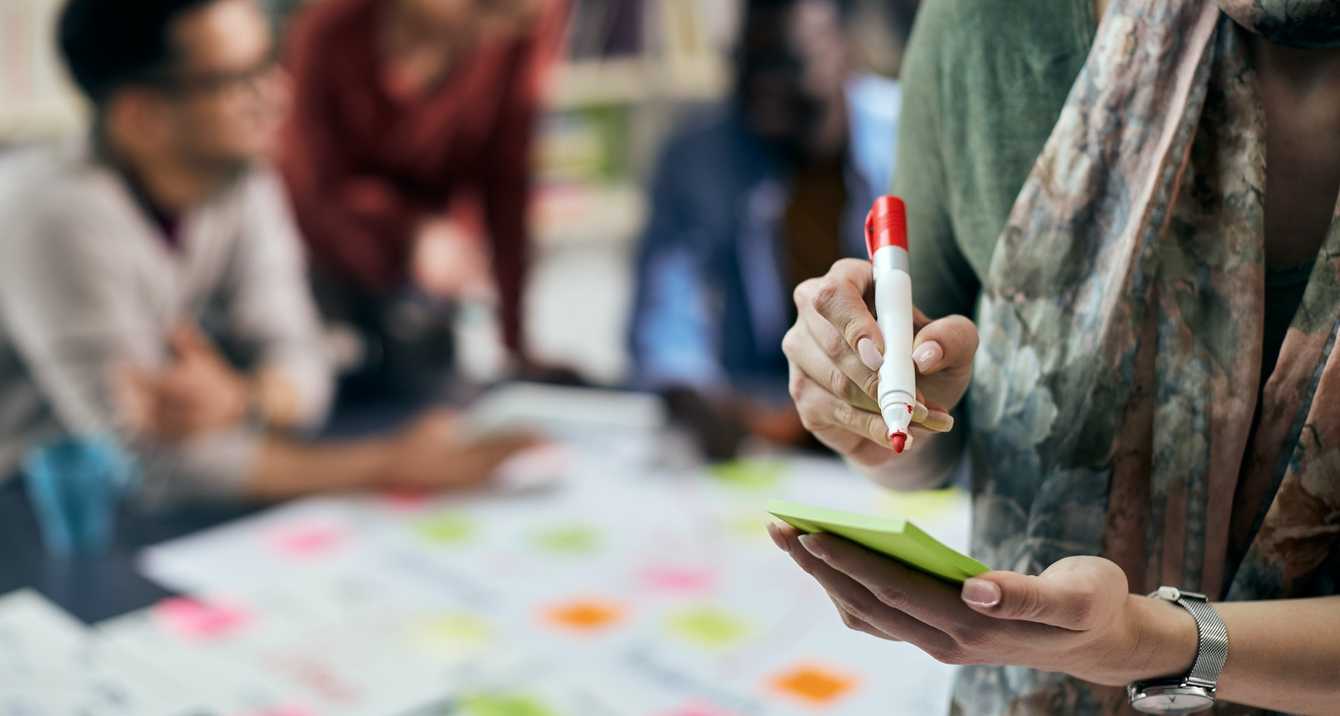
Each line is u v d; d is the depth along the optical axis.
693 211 2.27
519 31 2.18
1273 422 0.64
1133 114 0.66
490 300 2.28
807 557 0.60
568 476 1.92
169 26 1.85
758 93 2.21
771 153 2.23
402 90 2.08
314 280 2.08
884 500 1.76
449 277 2.22
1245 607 0.62
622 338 2.36
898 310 0.64
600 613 1.47
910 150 0.79
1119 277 0.65
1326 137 0.62
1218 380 0.65
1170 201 0.64
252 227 1.99
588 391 2.35
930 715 1.22
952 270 0.80
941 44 0.75
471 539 1.71
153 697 1.28
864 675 1.31
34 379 1.87
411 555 1.65
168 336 1.95
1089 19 0.69
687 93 2.36
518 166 2.26
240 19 1.91
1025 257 0.69
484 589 1.55
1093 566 0.59
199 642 1.41
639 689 1.29
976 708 0.75
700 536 1.70
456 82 2.13
